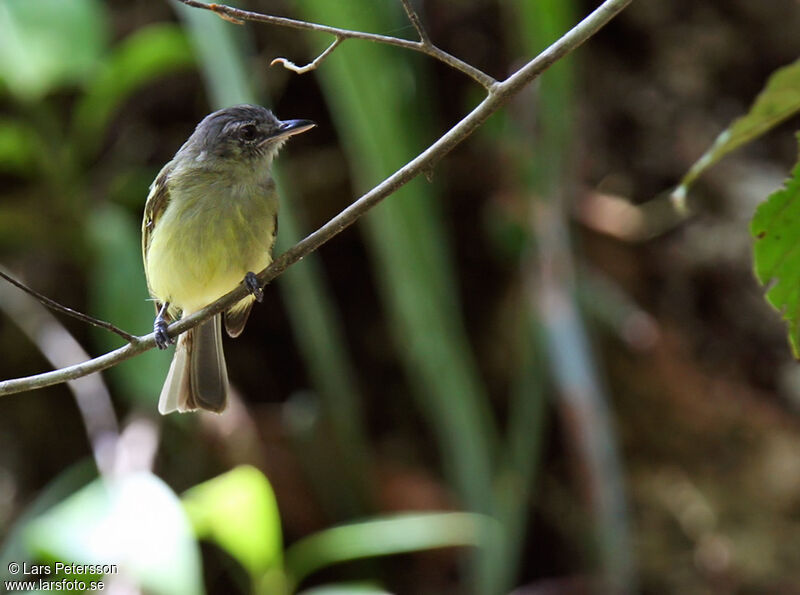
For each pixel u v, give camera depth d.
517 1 9.49
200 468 10.62
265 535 8.12
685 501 11.42
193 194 7.63
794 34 12.34
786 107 6.05
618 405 11.69
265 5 12.12
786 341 11.73
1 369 12.29
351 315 12.87
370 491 10.73
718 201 12.05
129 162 12.35
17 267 11.48
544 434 11.85
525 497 9.80
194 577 7.62
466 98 12.30
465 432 9.59
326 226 5.87
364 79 9.12
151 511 7.86
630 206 12.01
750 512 11.30
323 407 10.71
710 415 11.54
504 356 12.01
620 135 12.32
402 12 10.08
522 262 10.94
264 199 7.79
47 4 10.08
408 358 10.37
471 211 12.23
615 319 11.33
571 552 11.75
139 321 10.27
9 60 9.90
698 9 12.48
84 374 5.90
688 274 11.91
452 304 9.55
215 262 7.68
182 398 8.09
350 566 11.51
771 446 11.42
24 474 12.02
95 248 10.75
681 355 11.58
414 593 11.49
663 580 11.23
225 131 7.69
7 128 10.08
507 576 9.54
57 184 10.57
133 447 10.12
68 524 7.83
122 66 10.09
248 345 12.74
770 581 11.05
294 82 12.43
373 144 9.23
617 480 9.19
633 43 12.52
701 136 12.16
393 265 9.48
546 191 9.70
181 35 10.02
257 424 10.91
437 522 9.87
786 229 5.55
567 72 9.42
